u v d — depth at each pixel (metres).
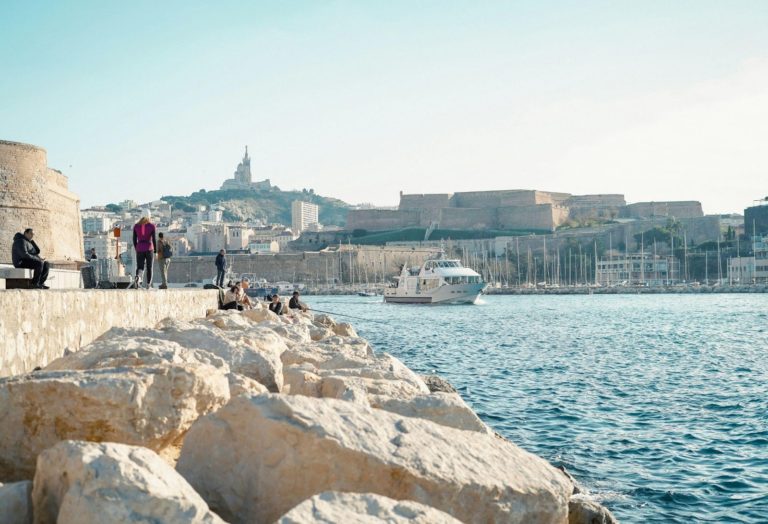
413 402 10.03
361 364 14.98
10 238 56.75
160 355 10.12
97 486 5.75
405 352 55.53
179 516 5.75
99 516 5.60
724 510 17.62
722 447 23.31
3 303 10.66
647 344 62.59
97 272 38.22
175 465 7.91
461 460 7.49
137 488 5.78
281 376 12.53
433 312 120.62
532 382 38.19
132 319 19.64
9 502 6.24
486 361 49.06
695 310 124.31
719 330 78.94
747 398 32.56
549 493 7.61
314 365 15.26
